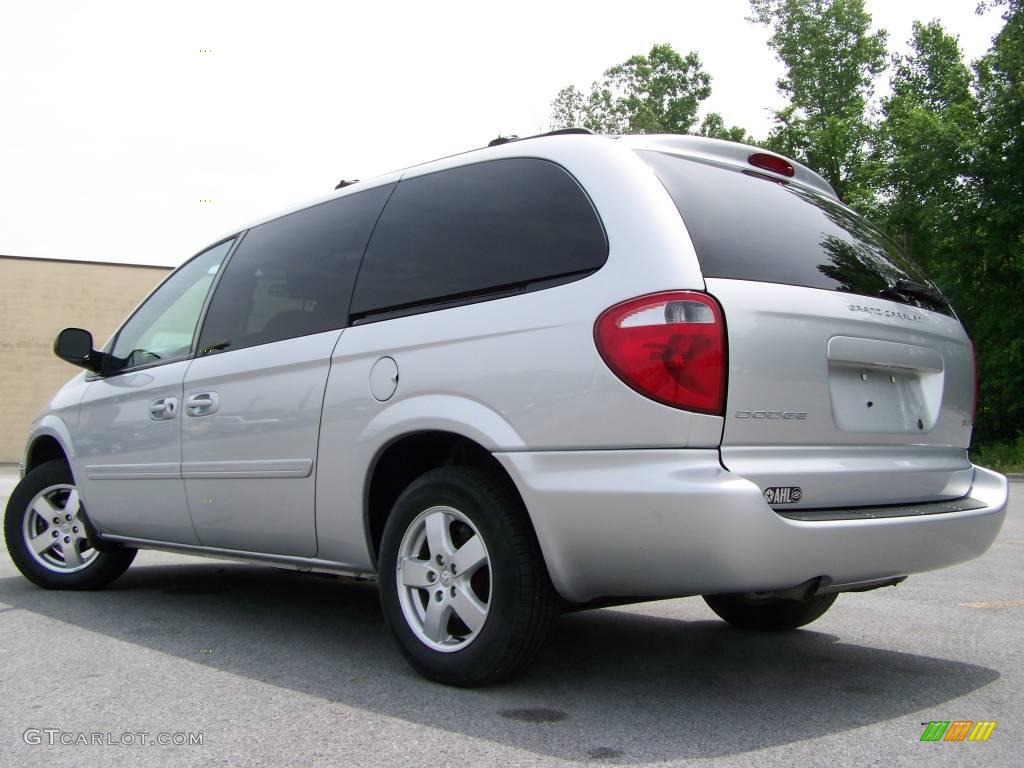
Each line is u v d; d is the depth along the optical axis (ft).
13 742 9.13
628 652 12.95
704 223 10.05
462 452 11.62
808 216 11.55
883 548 9.87
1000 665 12.35
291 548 13.04
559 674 11.64
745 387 9.33
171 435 14.76
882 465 10.50
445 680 10.88
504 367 10.27
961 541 10.90
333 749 8.90
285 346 13.10
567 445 9.71
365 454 11.59
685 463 9.11
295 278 13.64
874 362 10.56
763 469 9.34
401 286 11.92
